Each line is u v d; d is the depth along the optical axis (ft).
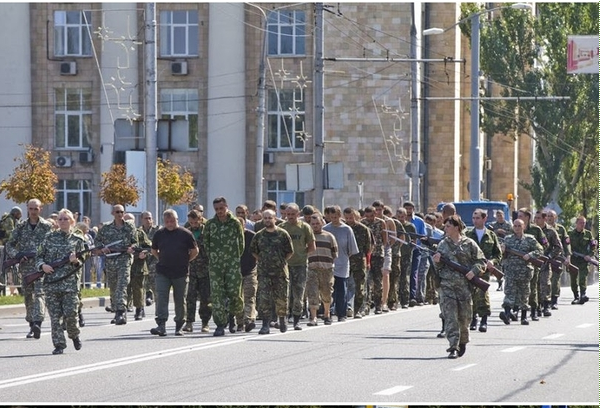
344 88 318.04
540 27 394.32
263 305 120.67
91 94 308.81
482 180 408.87
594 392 83.05
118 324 133.28
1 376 87.97
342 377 88.12
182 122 193.26
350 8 315.17
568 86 394.93
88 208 309.63
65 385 83.76
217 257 118.83
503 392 82.23
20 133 306.96
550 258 148.25
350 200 319.47
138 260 142.31
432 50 353.72
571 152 399.03
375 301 149.07
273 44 310.86
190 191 292.81
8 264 120.37
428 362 97.25
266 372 90.74
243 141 310.45
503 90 394.93
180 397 78.79
